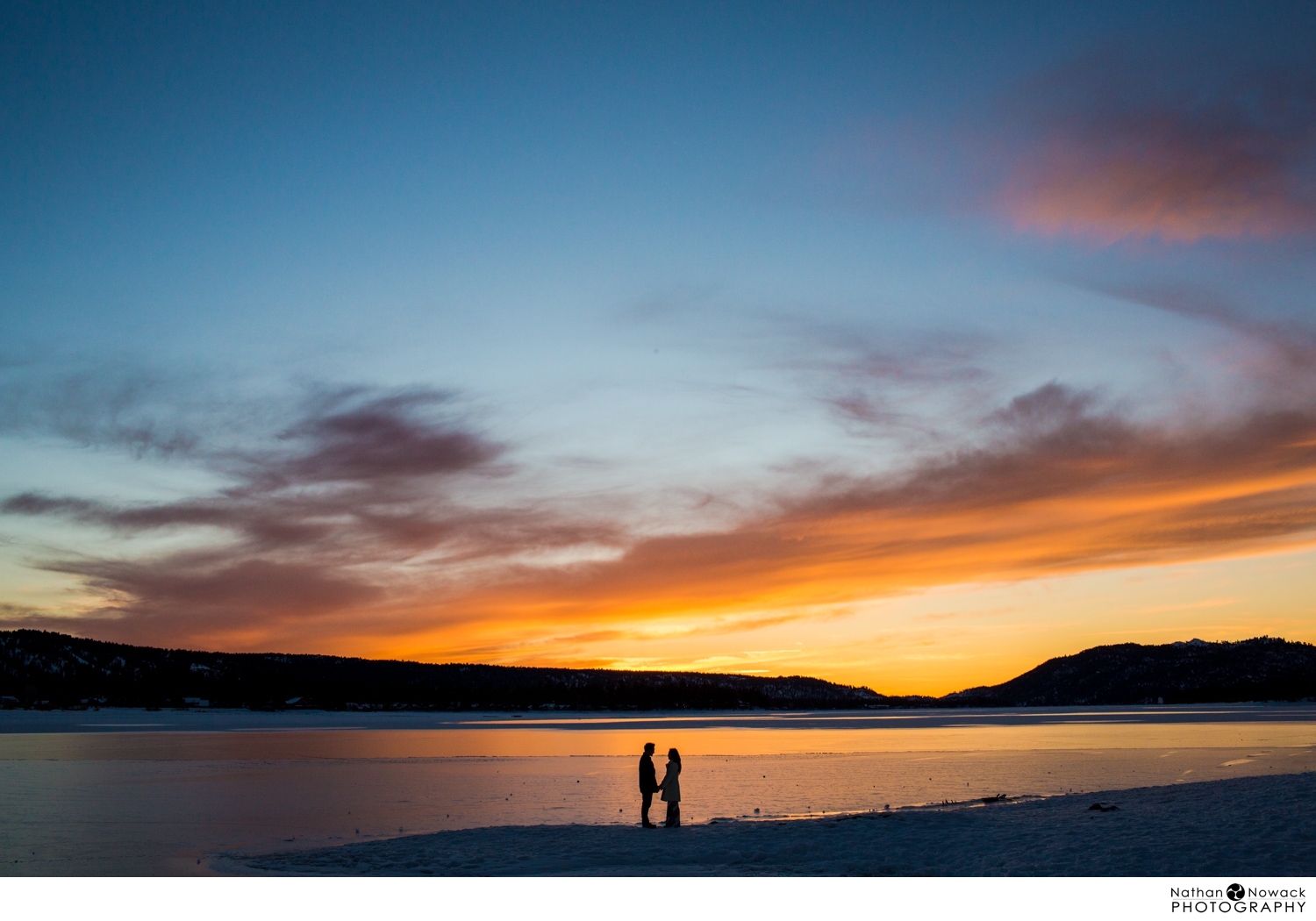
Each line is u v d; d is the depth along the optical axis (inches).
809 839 816.9
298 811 1210.0
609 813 1194.6
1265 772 1615.4
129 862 815.1
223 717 6525.6
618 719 6417.3
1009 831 814.5
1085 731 3427.7
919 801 1285.7
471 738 3415.4
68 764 2020.2
